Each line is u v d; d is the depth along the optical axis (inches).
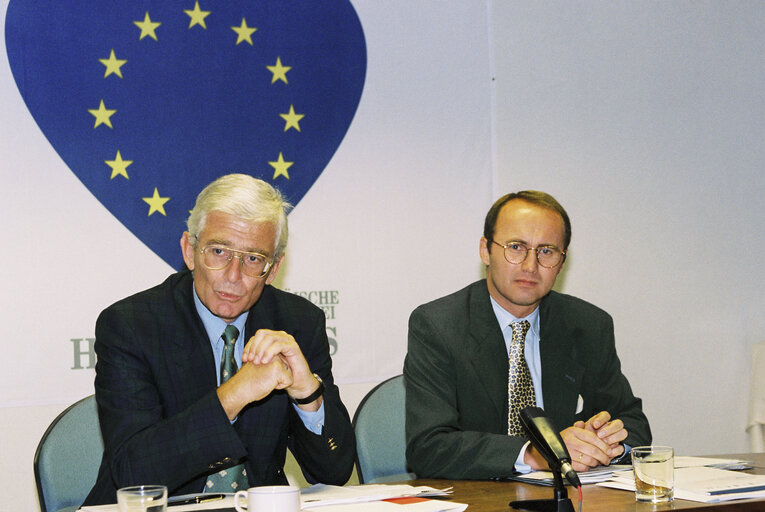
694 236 162.2
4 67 117.0
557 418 92.2
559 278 150.6
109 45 123.0
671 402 157.9
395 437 98.2
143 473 66.6
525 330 93.6
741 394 163.8
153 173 124.5
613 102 157.3
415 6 143.6
